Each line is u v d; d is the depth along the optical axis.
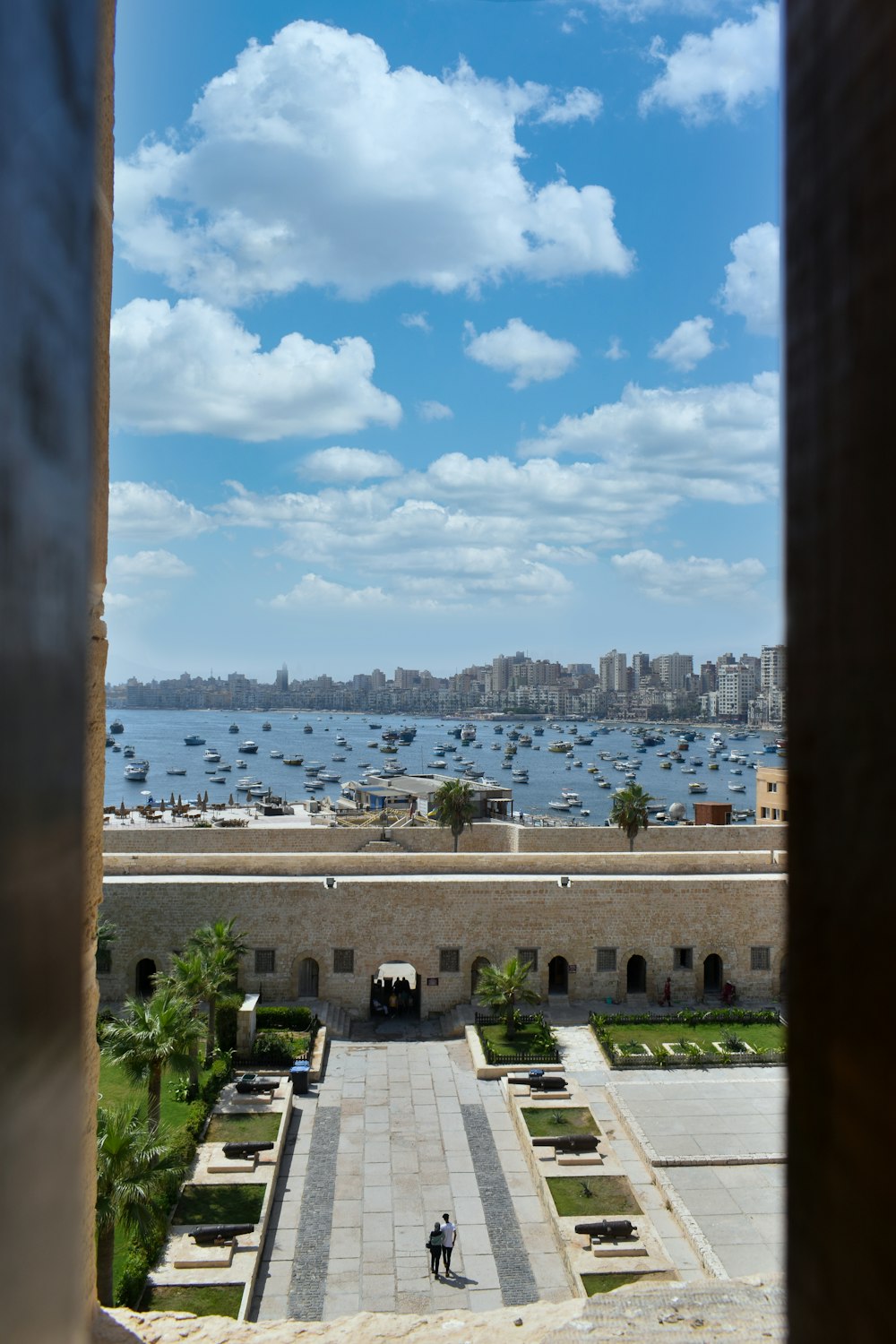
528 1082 35.31
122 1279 21.91
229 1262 23.31
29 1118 1.19
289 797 173.62
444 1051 40.25
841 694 1.65
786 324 1.88
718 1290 8.45
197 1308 21.64
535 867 47.94
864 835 1.56
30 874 1.21
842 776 1.64
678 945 46.22
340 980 44.78
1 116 1.14
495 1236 25.89
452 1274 24.08
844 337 1.63
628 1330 7.68
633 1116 32.78
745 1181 27.97
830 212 1.68
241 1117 32.19
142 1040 26.97
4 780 1.14
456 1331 8.62
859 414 1.59
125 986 44.00
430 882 45.28
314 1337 8.66
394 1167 29.75
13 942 1.16
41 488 1.26
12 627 1.16
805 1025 1.79
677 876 47.44
